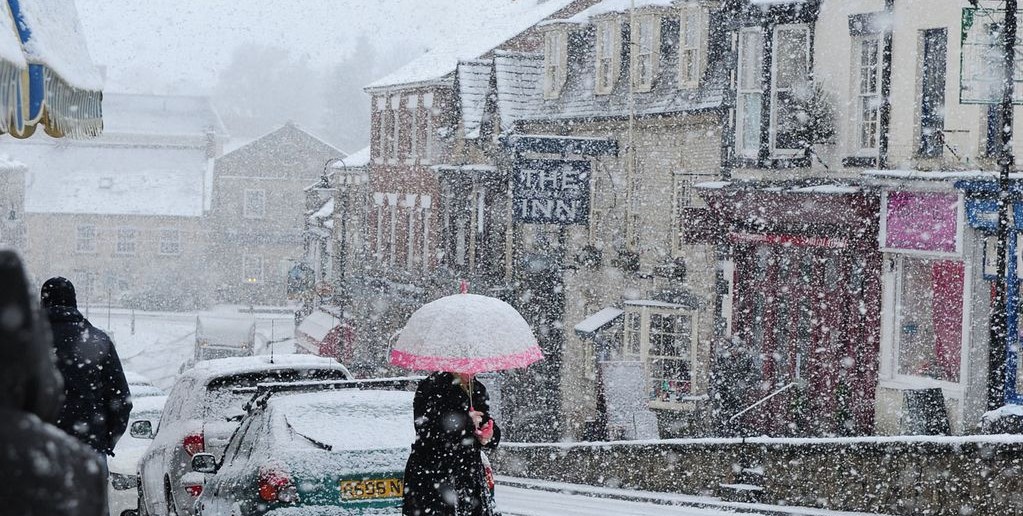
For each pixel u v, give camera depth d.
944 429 18.81
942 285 20.16
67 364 7.65
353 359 50.50
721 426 24.69
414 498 7.55
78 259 85.75
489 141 37.38
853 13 22.12
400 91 46.53
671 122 28.78
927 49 20.52
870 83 22.12
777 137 23.88
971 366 19.42
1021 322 18.98
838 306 22.05
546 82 35.16
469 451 7.57
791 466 14.15
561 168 30.05
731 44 26.23
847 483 13.45
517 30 41.22
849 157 22.23
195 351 57.53
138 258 86.25
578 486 17.08
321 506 8.04
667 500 14.57
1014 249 18.77
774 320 23.62
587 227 32.28
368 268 49.53
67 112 6.96
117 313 81.69
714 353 26.08
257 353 65.38
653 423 25.31
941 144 20.17
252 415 9.30
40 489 1.99
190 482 10.97
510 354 7.54
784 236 22.78
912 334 20.73
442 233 41.38
